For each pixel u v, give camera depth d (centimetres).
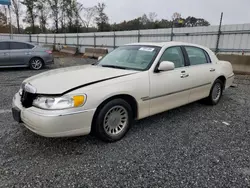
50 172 238
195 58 431
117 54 409
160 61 352
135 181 224
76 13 3834
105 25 3569
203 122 391
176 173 238
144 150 287
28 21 4109
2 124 360
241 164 258
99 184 220
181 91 383
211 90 470
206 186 218
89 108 267
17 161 257
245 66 923
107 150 286
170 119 403
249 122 395
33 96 271
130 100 319
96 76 304
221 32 1067
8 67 976
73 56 1850
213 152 285
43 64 1028
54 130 250
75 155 273
